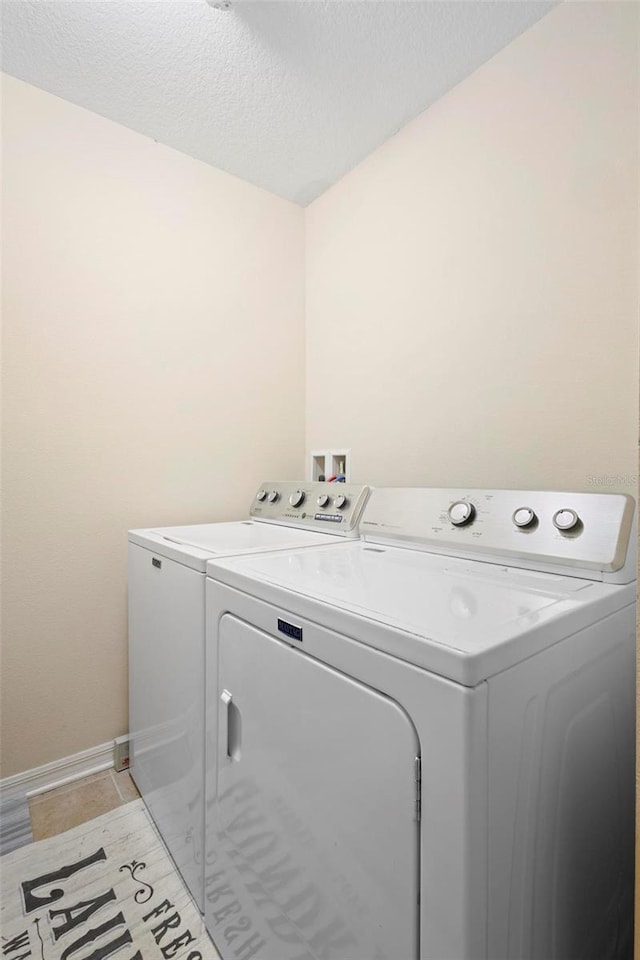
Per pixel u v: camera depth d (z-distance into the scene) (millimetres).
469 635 611
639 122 1179
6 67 1537
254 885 926
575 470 1321
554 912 703
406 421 1853
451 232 1661
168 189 1937
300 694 798
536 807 653
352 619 696
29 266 1611
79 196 1712
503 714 589
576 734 740
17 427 1598
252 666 932
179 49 1466
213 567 1092
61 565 1685
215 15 1354
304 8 1335
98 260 1759
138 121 1790
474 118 1573
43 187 1637
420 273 1785
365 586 878
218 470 2100
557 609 732
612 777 840
